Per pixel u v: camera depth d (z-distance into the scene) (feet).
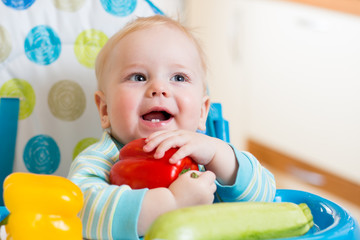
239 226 1.68
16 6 3.26
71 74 3.41
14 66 3.25
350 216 2.07
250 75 7.68
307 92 6.71
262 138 7.64
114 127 2.82
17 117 3.22
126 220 1.95
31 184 1.82
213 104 3.48
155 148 2.29
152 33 2.93
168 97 2.74
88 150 2.67
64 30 3.39
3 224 1.90
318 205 2.50
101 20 3.49
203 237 1.57
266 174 2.77
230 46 7.81
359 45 5.80
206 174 2.13
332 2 6.13
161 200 1.98
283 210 1.88
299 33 6.72
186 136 2.36
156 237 1.51
